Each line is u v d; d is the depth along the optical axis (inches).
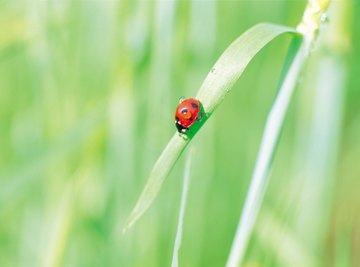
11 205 11.7
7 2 11.2
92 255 11.1
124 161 10.7
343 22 10.3
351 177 14.0
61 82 11.2
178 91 11.2
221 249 11.9
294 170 11.7
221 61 7.0
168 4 10.2
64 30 11.0
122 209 10.8
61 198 10.3
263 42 7.0
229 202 12.3
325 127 11.0
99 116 10.4
